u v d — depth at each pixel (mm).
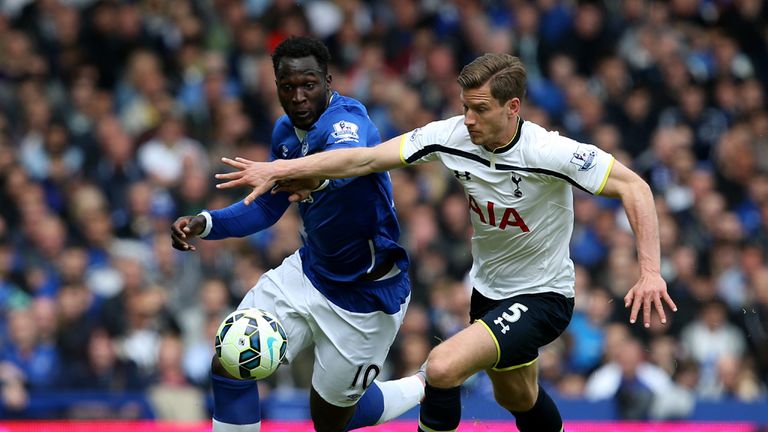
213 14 45344
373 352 20516
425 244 37219
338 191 19219
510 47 46594
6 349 32062
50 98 41281
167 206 37812
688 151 45625
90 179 38688
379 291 20094
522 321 18891
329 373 20422
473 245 19734
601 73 47000
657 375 34094
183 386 32375
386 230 20062
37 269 35344
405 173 39656
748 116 48031
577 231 39344
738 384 36125
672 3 51406
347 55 45312
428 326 34438
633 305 17500
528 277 19234
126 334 33125
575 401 32125
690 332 37094
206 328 33812
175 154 39875
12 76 41312
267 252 36250
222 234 19812
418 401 22641
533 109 43281
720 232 41594
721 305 37688
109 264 35844
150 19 44531
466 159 18469
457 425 19125
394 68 46062
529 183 18297
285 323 20047
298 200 18578
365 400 21625
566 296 19453
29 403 30719
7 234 36094
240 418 19594
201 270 35531
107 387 32000
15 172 37375
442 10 47438
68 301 33125
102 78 43000
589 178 17969
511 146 18172
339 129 18578
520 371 19719
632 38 49000
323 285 20016
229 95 42781
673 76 47469
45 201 37812
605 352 34312
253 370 18938
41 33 43000
